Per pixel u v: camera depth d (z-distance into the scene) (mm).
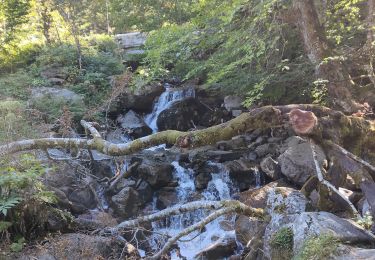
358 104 5809
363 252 3154
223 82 9492
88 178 7285
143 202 7711
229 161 8750
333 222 3646
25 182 5199
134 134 10477
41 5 13406
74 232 5762
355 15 7105
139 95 11258
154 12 12523
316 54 6129
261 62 8391
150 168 8031
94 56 12555
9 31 12266
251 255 4672
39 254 4879
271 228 4352
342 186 5457
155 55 7324
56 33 14156
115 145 4676
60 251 4891
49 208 5566
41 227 5438
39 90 10078
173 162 8656
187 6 11672
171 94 11609
